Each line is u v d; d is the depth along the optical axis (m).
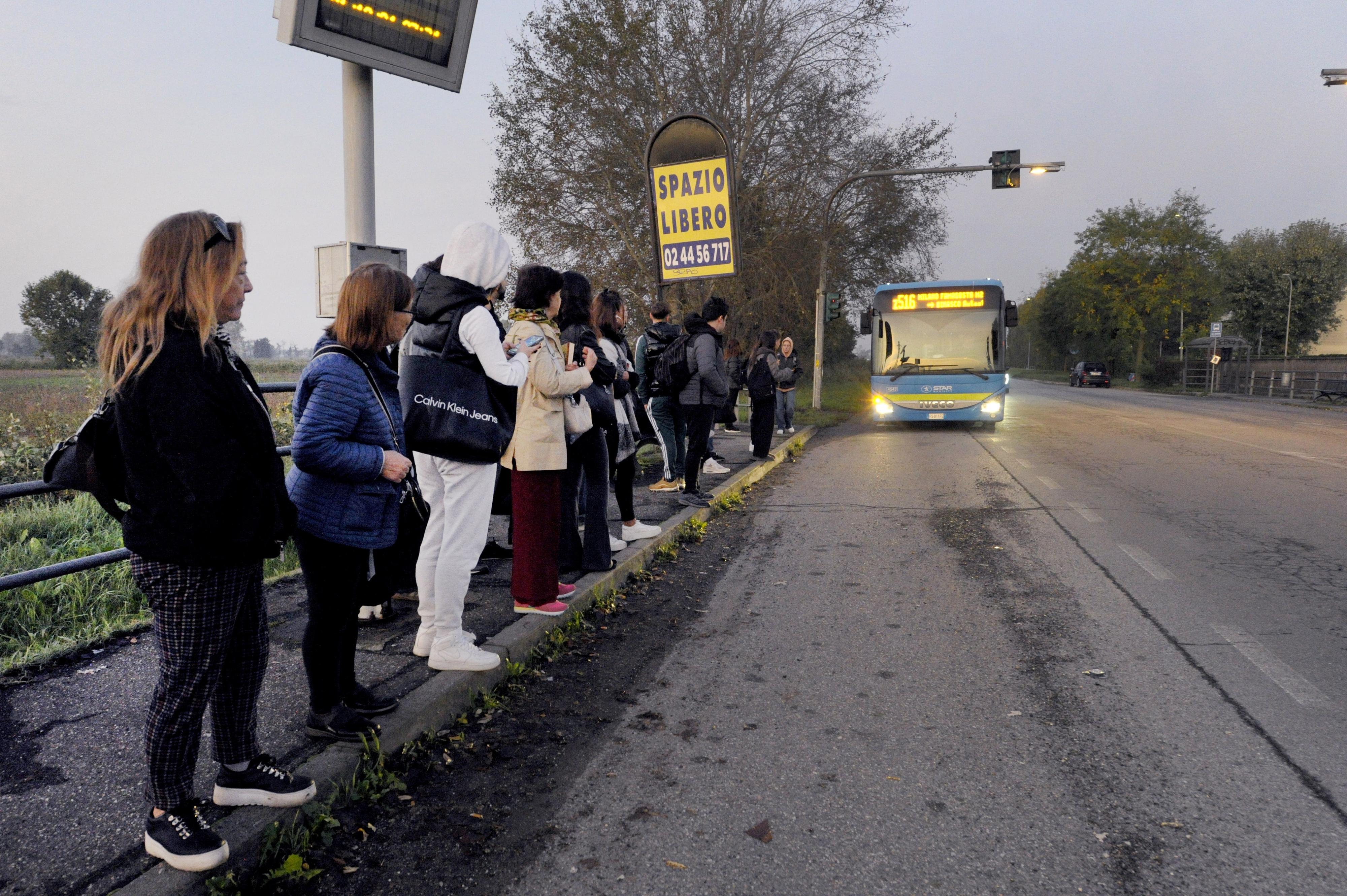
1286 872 2.38
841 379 46.31
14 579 3.45
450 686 3.41
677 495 8.31
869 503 8.77
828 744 3.23
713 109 20.95
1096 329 64.69
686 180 8.60
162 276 2.00
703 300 20.34
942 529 7.38
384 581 3.26
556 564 4.44
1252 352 58.59
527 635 4.11
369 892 2.31
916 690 3.76
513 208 20.73
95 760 2.83
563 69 19.77
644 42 19.48
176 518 2.04
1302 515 7.68
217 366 2.06
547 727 3.40
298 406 2.83
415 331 3.47
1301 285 56.78
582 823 2.68
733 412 16.05
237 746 2.44
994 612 4.92
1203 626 4.59
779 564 6.21
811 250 22.69
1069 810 2.73
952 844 2.54
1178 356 62.88
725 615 4.96
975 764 3.05
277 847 2.40
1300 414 23.23
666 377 7.77
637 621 4.84
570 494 5.28
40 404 10.66
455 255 3.44
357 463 2.67
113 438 2.07
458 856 2.49
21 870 2.21
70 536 6.29
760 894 2.31
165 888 2.16
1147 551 6.39
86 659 3.82
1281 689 3.71
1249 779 2.91
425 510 3.19
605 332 5.80
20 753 2.88
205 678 2.18
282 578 5.16
